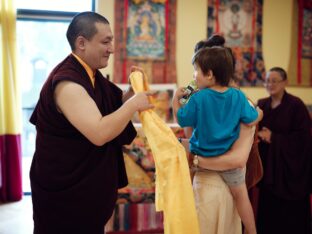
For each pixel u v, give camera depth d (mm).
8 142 3430
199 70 1343
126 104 1092
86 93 1089
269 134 2271
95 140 1053
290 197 2260
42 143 1163
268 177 2250
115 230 2561
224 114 1287
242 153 1264
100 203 1173
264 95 3518
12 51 3357
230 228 1394
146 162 2574
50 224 1172
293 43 3547
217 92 1307
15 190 3477
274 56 3537
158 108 3324
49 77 1173
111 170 1212
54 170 1145
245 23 3461
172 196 1073
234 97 1310
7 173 3461
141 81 1280
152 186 2592
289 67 3547
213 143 1283
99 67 1188
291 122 2283
